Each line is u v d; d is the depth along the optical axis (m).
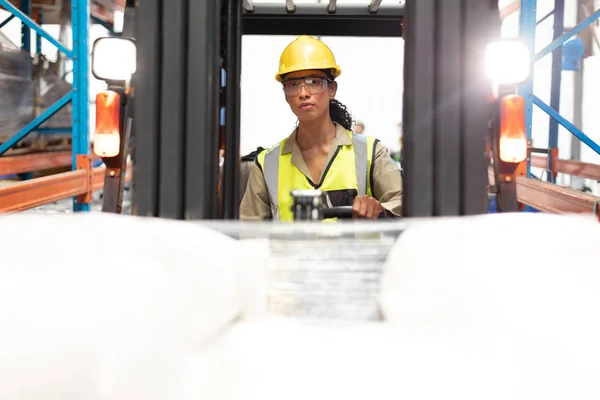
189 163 1.50
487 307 0.71
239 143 1.85
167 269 0.74
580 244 0.80
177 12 1.49
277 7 2.81
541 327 0.67
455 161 1.45
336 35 2.98
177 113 1.49
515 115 1.76
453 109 1.45
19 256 0.70
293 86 2.33
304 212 1.36
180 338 0.67
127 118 1.93
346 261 1.06
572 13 6.34
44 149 5.74
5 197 3.12
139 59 1.51
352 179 2.38
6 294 0.61
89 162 4.38
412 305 0.81
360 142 2.42
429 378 0.67
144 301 0.64
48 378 0.54
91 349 0.55
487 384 0.64
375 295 1.04
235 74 1.85
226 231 1.10
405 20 1.52
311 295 1.04
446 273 0.80
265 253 1.04
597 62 6.26
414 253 0.90
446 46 1.44
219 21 1.59
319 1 2.82
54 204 5.03
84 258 0.71
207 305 0.77
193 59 1.50
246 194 2.52
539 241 0.81
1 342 0.56
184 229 0.92
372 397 0.65
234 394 0.66
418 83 1.46
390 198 2.31
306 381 0.68
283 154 2.45
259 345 0.78
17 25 6.22
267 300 1.04
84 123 4.42
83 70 4.40
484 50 1.45
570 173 4.64
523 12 4.34
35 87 5.43
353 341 0.79
